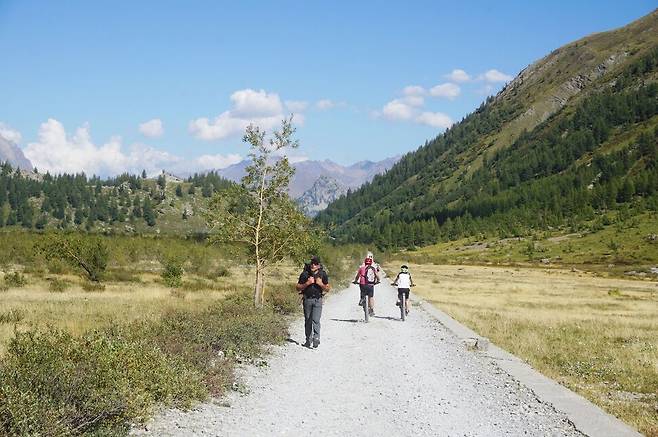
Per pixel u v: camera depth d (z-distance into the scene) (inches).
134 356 320.2
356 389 403.2
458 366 512.7
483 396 395.9
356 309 1085.8
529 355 648.4
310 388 400.8
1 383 247.0
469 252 6658.5
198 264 2418.8
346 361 516.4
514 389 422.3
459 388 419.5
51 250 1843.0
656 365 605.0
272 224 979.3
